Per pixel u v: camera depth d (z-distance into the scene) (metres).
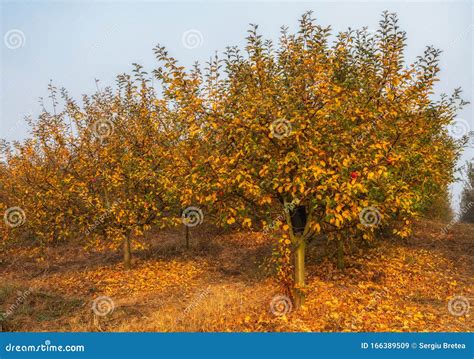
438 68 7.55
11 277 11.62
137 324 7.57
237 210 7.78
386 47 7.97
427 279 10.36
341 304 8.10
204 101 7.45
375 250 12.57
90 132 11.88
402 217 9.08
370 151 7.14
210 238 16.03
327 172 6.59
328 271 10.80
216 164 7.32
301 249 8.01
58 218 11.41
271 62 8.20
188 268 12.26
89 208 11.52
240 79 7.93
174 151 9.48
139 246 11.91
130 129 12.11
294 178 6.88
